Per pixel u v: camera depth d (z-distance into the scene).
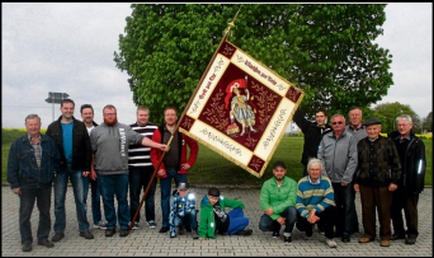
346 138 5.94
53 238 5.76
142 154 6.38
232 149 6.13
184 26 9.59
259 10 9.74
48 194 5.58
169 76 9.70
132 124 6.59
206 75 6.18
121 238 5.93
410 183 5.72
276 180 6.07
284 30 10.05
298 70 10.38
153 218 6.57
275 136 6.14
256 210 8.18
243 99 6.19
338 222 6.13
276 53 9.30
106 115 5.95
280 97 6.18
